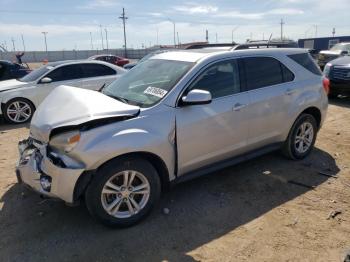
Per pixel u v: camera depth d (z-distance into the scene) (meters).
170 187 4.02
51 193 3.44
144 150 3.57
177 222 3.80
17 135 7.63
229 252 3.30
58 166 3.35
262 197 4.34
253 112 4.54
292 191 4.50
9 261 3.21
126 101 4.06
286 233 3.58
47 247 3.39
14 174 5.13
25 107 8.95
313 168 5.20
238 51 4.57
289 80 5.07
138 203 3.75
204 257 3.23
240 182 4.75
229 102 4.30
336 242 3.43
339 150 6.00
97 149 3.33
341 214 3.94
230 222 3.79
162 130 3.73
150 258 3.23
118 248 3.37
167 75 4.18
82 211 4.02
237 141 4.47
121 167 3.51
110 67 9.73
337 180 4.80
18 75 11.66
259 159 5.54
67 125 3.39
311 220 3.81
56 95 4.15
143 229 3.67
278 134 5.00
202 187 4.61
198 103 3.79
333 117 8.52
